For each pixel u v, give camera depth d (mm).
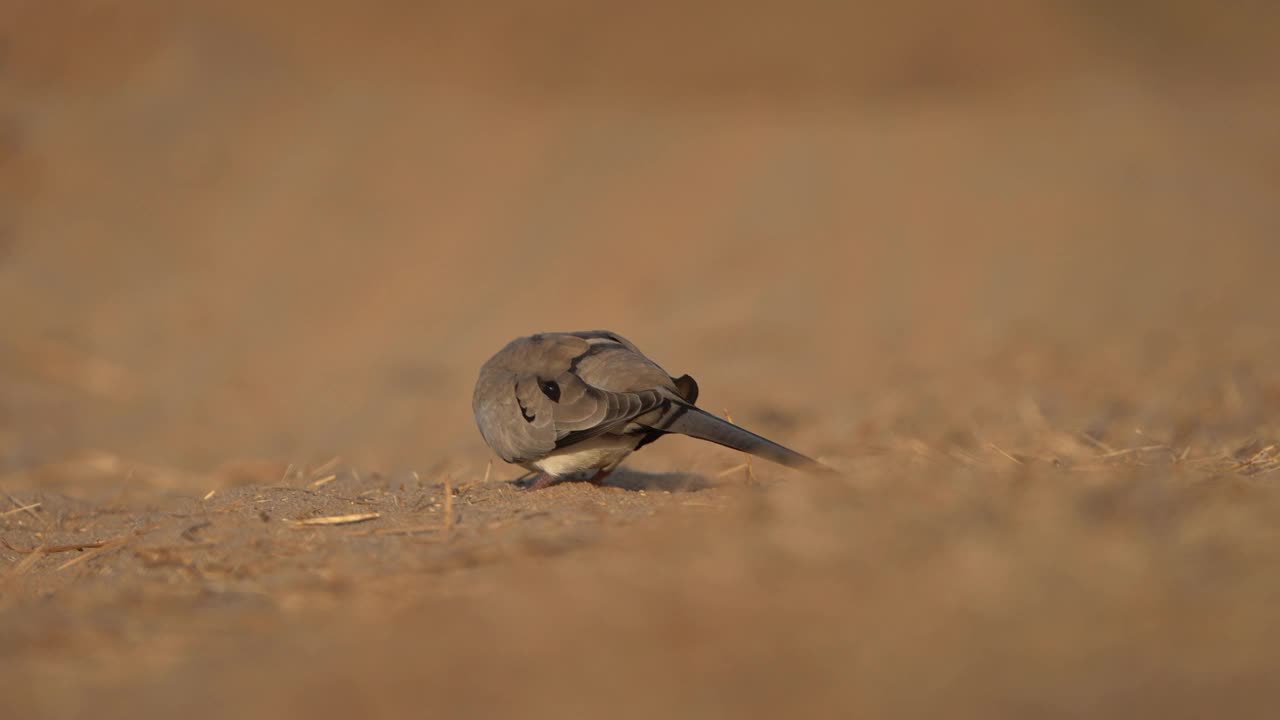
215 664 23547
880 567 23656
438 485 39344
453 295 100750
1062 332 78312
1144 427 46031
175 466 58312
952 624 21297
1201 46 183875
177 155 123375
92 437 67812
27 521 39844
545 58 165250
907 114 142875
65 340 89875
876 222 105250
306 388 80188
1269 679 18875
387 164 124500
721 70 164125
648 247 105250
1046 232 101562
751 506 28469
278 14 157500
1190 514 25938
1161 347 69312
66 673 23672
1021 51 169500
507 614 24078
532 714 19781
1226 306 80938
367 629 24547
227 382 81688
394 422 69938
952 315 86625
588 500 33469
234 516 34531
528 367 36062
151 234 111938
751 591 23359
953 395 61281
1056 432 45000
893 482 28891
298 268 106562
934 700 18922
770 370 76188
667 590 23938
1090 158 118250
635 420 33812
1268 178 115438
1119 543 24125
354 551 30078
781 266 99062
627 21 172625
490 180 120812
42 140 122250
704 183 115312
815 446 49312
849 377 72125
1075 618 21156
